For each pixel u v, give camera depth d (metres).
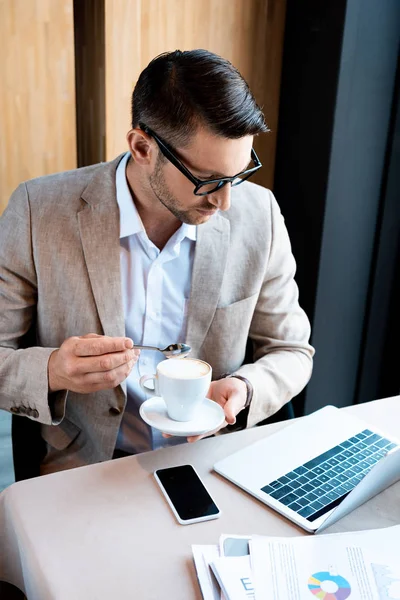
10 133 1.71
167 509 0.85
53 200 1.21
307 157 2.04
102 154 1.87
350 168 2.02
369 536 0.79
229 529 0.82
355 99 1.94
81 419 1.27
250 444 1.02
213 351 1.32
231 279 1.31
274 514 0.85
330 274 2.12
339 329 2.24
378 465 0.81
